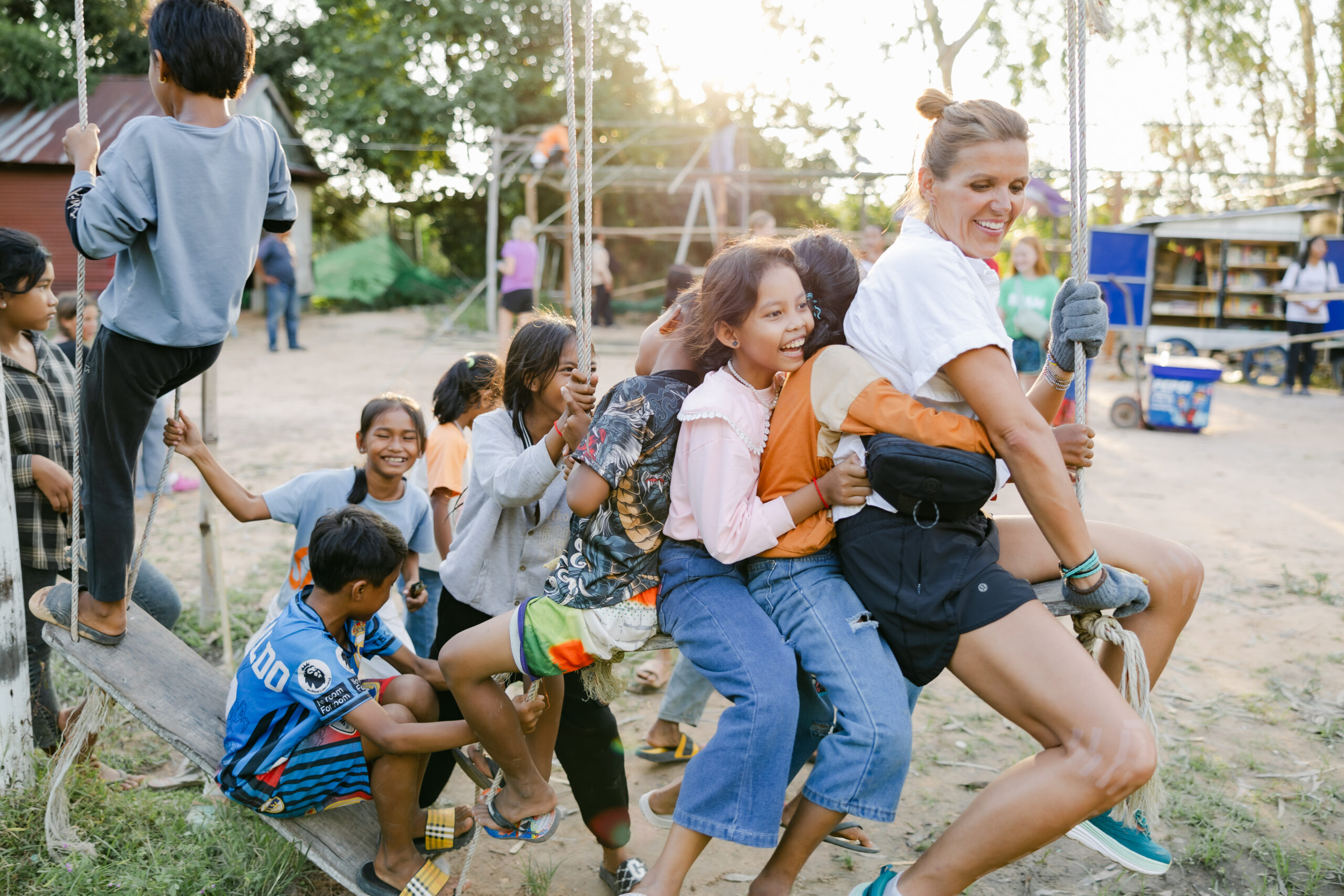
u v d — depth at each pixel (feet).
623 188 78.07
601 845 9.77
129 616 10.28
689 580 7.38
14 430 10.59
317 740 8.22
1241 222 49.44
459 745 7.93
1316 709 13.58
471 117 74.23
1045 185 42.45
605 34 76.74
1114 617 7.57
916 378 6.96
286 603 10.83
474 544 8.73
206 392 15.90
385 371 44.60
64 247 57.06
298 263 72.79
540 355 8.61
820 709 8.41
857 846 9.58
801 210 82.28
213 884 8.98
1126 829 7.67
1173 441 32.42
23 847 9.51
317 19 77.71
